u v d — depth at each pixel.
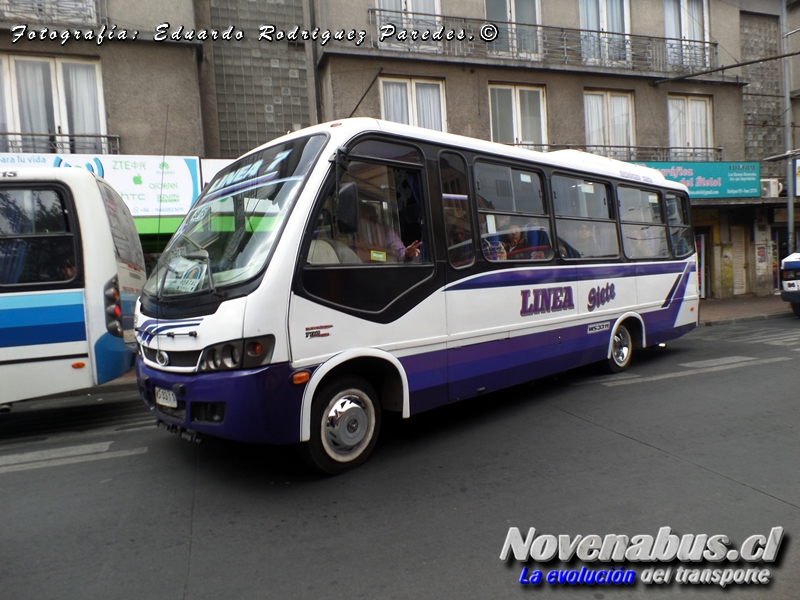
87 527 3.64
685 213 9.30
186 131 11.98
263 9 13.60
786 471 4.25
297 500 3.96
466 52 14.66
